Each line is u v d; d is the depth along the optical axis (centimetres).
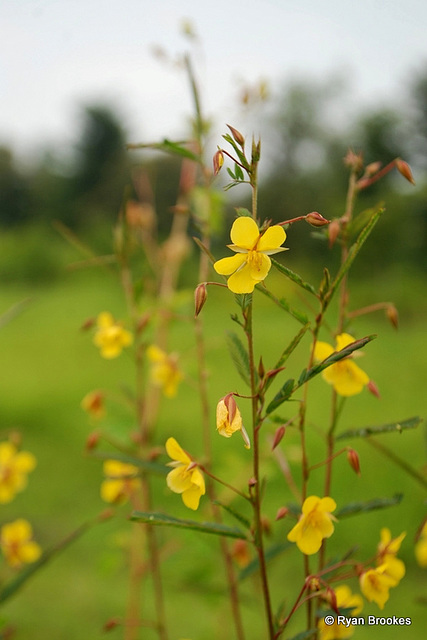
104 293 438
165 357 44
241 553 40
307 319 26
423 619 68
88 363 254
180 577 48
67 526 98
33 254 622
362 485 108
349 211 33
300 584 75
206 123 45
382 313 360
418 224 405
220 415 26
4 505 108
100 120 833
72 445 143
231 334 29
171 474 28
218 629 58
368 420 146
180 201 64
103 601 75
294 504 30
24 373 237
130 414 58
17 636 63
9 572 51
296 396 135
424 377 193
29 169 876
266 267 26
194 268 181
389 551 30
